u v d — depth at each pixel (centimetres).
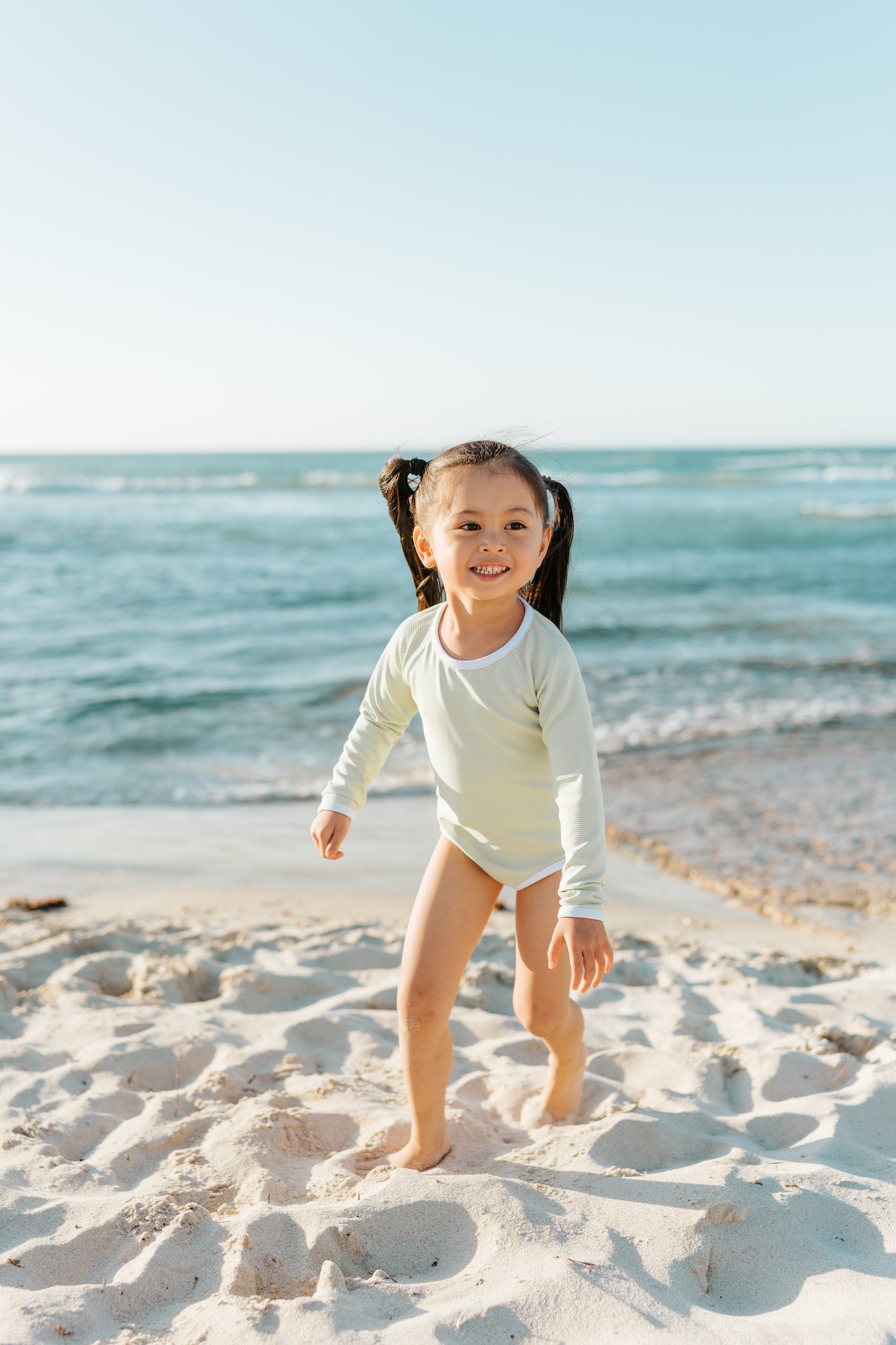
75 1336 166
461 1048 304
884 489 4703
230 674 941
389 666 248
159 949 395
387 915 451
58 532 2233
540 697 218
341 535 2286
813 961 395
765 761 700
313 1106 258
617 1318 167
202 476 5519
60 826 580
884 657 1027
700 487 4938
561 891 211
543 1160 229
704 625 1210
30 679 913
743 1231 194
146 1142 239
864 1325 165
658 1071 287
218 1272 184
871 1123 249
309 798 638
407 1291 177
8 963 371
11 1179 218
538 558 219
